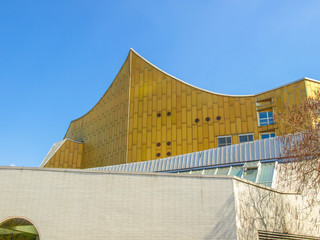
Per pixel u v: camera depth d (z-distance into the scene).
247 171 22.06
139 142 39.09
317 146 17.27
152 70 41.59
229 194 15.20
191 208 15.33
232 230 14.62
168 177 15.93
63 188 15.92
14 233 15.34
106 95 48.66
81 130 54.12
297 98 31.97
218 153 24.88
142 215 15.43
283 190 19.47
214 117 36.22
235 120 35.16
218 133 35.50
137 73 42.59
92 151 48.72
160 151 37.62
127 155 39.16
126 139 39.97
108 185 15.95
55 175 16.14
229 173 22.86
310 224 18.91
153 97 40.28
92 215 15.49
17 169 16.20
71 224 15.35
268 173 20.77
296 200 18.78
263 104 34.56
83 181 16.03
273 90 33.88
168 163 27.45
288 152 18.41
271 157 21.84
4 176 16.06
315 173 18.73
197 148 35.94
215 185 15.49
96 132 48.91
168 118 38.56
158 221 15.30
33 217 15.47
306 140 17.47
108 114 46.53
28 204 15.66
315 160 17.48
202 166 25.22
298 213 18.56
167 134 37.97
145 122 39.66
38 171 16.19
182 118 37.81
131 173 16.11
